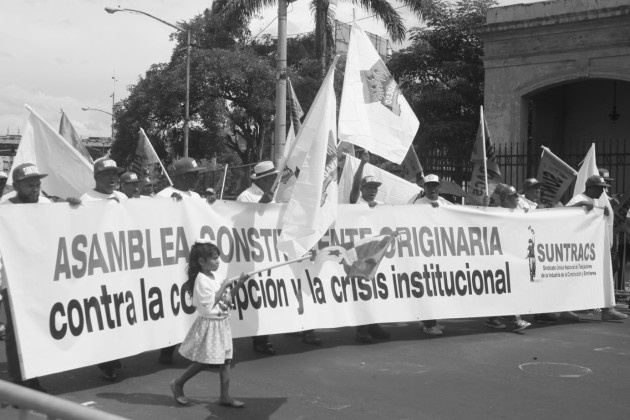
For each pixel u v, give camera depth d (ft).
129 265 20.44
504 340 26.71
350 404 18.52
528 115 62.69
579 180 35.29
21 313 17.74
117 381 20.44
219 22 79.05
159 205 21.43
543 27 57.82
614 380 21.13
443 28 72.90
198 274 18.01
